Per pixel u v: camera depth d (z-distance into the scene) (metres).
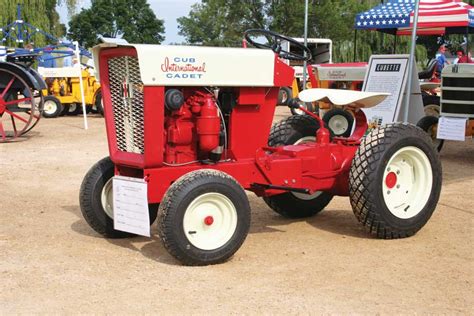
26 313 3.48
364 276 4.05
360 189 4.77
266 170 4.77
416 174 5.07
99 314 3.46
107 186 4.91
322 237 5.03
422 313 3.47
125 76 4.52
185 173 4.49
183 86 4.41
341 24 32.81
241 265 4.29
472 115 8.56
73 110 17.38
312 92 5.37
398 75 9.23
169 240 4.12
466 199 6.47
